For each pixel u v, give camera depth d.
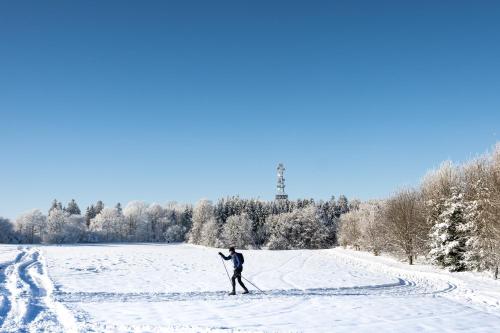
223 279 24.56
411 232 40.16
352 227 68.25
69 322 12.01
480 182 30.64
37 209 118.50
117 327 11.55
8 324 11.53
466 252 31.34
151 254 49.03
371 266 36.53
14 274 24.20
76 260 36.09
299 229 107.19
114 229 128.25
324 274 28.42
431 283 24.66
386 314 14.10
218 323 12.38
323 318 13.34
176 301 16.53
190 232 125.31
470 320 13.27
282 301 16.72
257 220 124.06
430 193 39.00
